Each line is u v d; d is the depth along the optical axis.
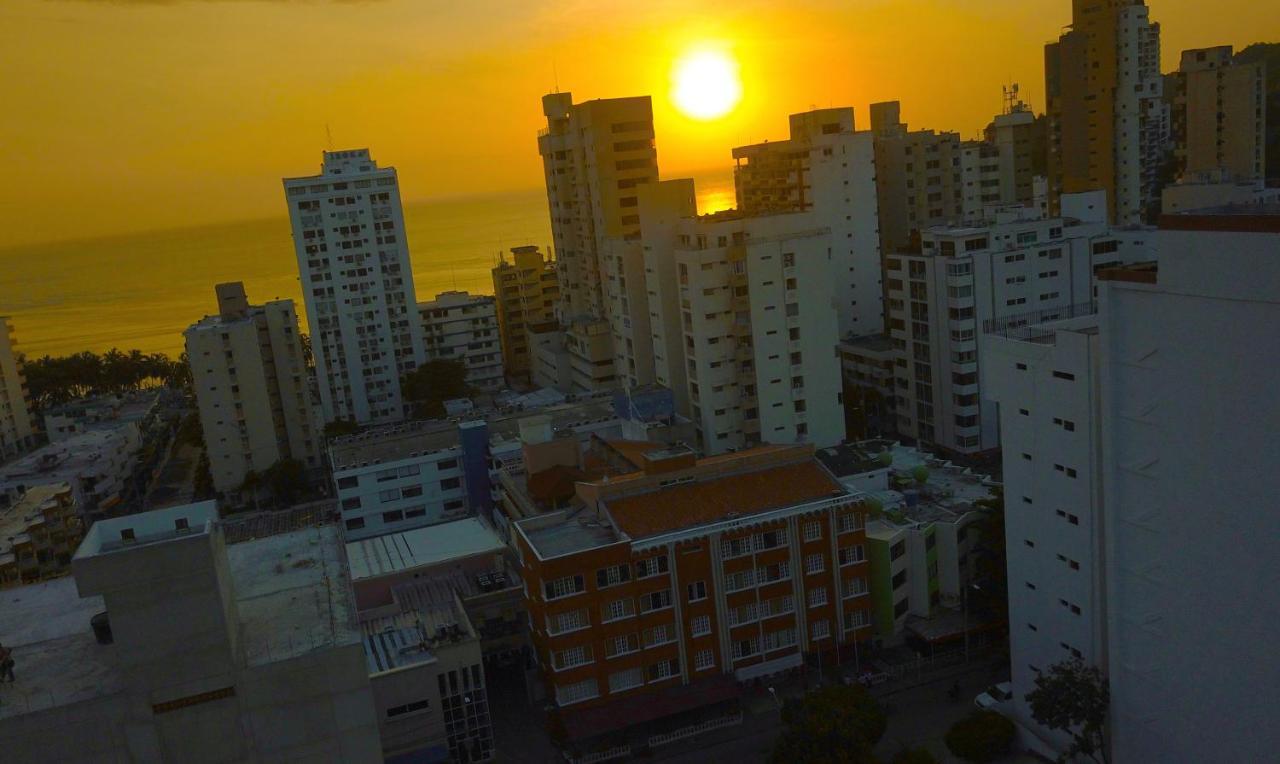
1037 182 146.12
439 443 100.44
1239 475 39.03
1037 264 99.81
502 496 89.62
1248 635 39.78
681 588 61.28
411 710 57.97
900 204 154.62
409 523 97.06
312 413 125.25
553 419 101.69
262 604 39.91
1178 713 43.97
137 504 123.69
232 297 124.81
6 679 35.41
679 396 105.06
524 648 68.75
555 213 152.62
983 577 66.06
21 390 159.62
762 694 63.91
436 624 64.19
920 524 68.44
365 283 143.75
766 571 63.41
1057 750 52.75
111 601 33.03
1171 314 40.91
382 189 143.88
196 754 34.84
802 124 150.25
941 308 99.81
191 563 33.66
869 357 116.56
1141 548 44.59
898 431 111.75
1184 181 118.19
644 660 60.81
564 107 147.12
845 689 55.16
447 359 154.75
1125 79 163.62
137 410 158.00
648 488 65.19
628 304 112.94
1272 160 168.38
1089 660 50.09
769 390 93.06
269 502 118.81
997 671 64.19
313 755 35.97
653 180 129.12
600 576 59.38
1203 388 40.00
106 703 33.69
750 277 90.81
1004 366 53.19
